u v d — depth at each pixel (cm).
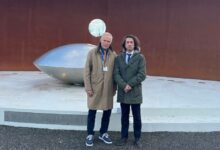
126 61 513
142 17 1049
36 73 1065
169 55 1030
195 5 991
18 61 1105
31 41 1101
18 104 650
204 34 987
